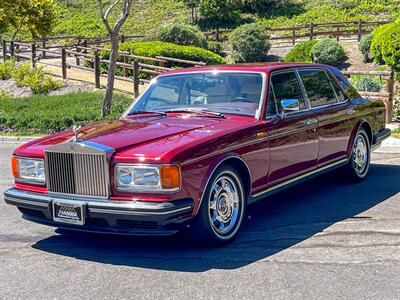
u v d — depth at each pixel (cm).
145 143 522
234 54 3088
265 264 504
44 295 451
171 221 493
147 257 530
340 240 564
